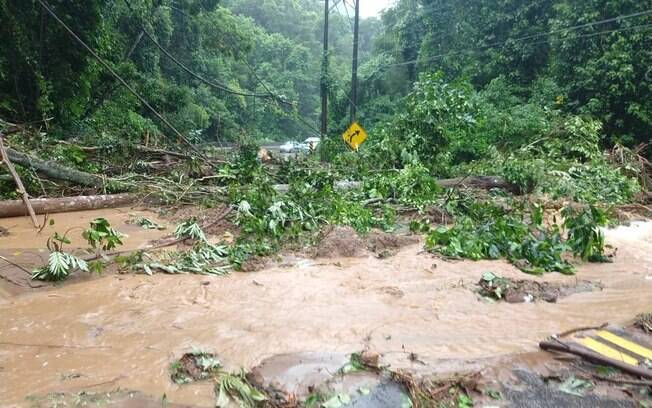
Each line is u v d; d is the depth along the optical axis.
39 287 5.00
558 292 5.04
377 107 25.33
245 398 3.00
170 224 8.20
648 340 3.89
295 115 25.19
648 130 13.54
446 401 2.99
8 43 13.34
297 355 3.59
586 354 3.47
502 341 3.88
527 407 2.94
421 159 12.38
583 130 12.60
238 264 5.81
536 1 18.19
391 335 3.98
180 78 32.50
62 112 15.27
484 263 6.08
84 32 14.94
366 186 10.34
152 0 23.75
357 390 3.08
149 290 4.96
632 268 5.99
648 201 10.80
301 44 54.59
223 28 29.42
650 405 2.96
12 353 3.58
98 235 5.73
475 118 13.37
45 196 9.49
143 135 15.21
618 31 13.66
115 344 3.75
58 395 3.02
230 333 3.97
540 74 18.25
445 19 23.14
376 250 6.56
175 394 3.07
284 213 7.57
